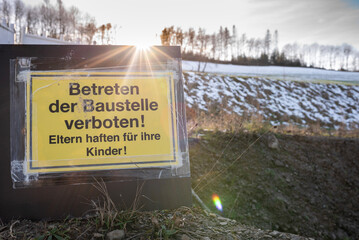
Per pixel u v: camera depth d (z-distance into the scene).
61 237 2.74
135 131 3.44
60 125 3.32
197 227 3.13
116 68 3.49
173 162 3.47
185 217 3.31
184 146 3.51
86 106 3.38
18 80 3.31
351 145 9.21
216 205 5.39
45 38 21.47
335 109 37.34
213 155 6.59
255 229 3.37
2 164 3.19
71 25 65.75
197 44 73.06
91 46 3.46
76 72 3.41
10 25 18.42
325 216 6.46
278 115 30.50
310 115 33.28
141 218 3.15
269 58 82.19
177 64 3.62
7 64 3.31
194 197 4.95
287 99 38.16
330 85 46.47
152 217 3.15
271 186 6.41
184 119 3.55
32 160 3.23
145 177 3.39
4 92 3.28
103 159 3.34
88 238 2.76
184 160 3.49
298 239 3.11
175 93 3.57
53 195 3.21
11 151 3.21
